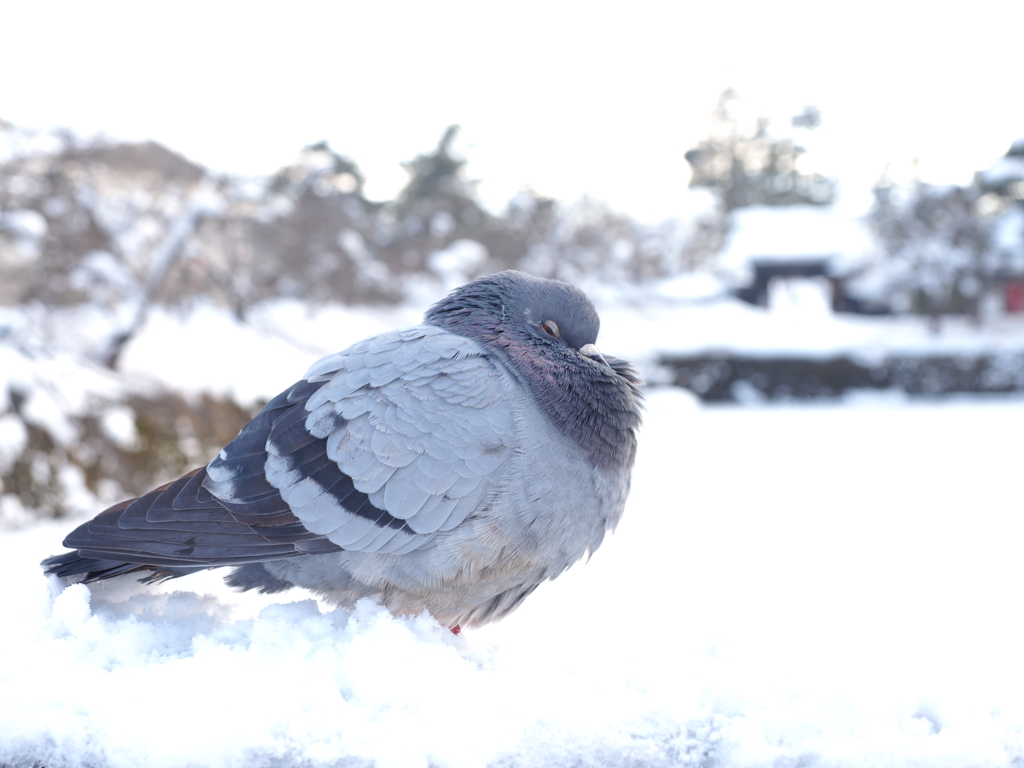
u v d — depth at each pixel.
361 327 18.70
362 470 2.46
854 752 2.00
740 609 3.66
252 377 11.01
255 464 2.52
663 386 28.52
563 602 3.60
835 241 42.44
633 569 5.00
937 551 6.01
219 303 14.27
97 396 9.49
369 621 2.38
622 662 2.38
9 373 8.84
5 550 3.42
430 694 2.08
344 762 1.94
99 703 2.00
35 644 2.24
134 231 13.02
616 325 31.06
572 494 2.60
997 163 37.88
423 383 2.53
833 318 42.12
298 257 17.14
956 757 1.99
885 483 10.12
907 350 28.89
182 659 2.28
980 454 13.48
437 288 25.55
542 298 2.88
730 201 68.94
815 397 28.67
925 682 2.21
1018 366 28.42
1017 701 2.18
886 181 37.72
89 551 2.42
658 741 2.08
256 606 2.80
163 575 2.73
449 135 30.97
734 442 15.38
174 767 1.92
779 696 2.17
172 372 10.86
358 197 22.80
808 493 9.27
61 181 12.10
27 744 1.96
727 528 6.99
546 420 2.61
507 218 30.53
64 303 11.55
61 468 8.85
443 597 2.62
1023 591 4.56
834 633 2.76
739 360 28.53
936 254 35.66
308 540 2.45
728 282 41.53
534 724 2.04
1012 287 40.44
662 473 11.02
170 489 2.53
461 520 2.48
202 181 13.96
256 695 2.00
